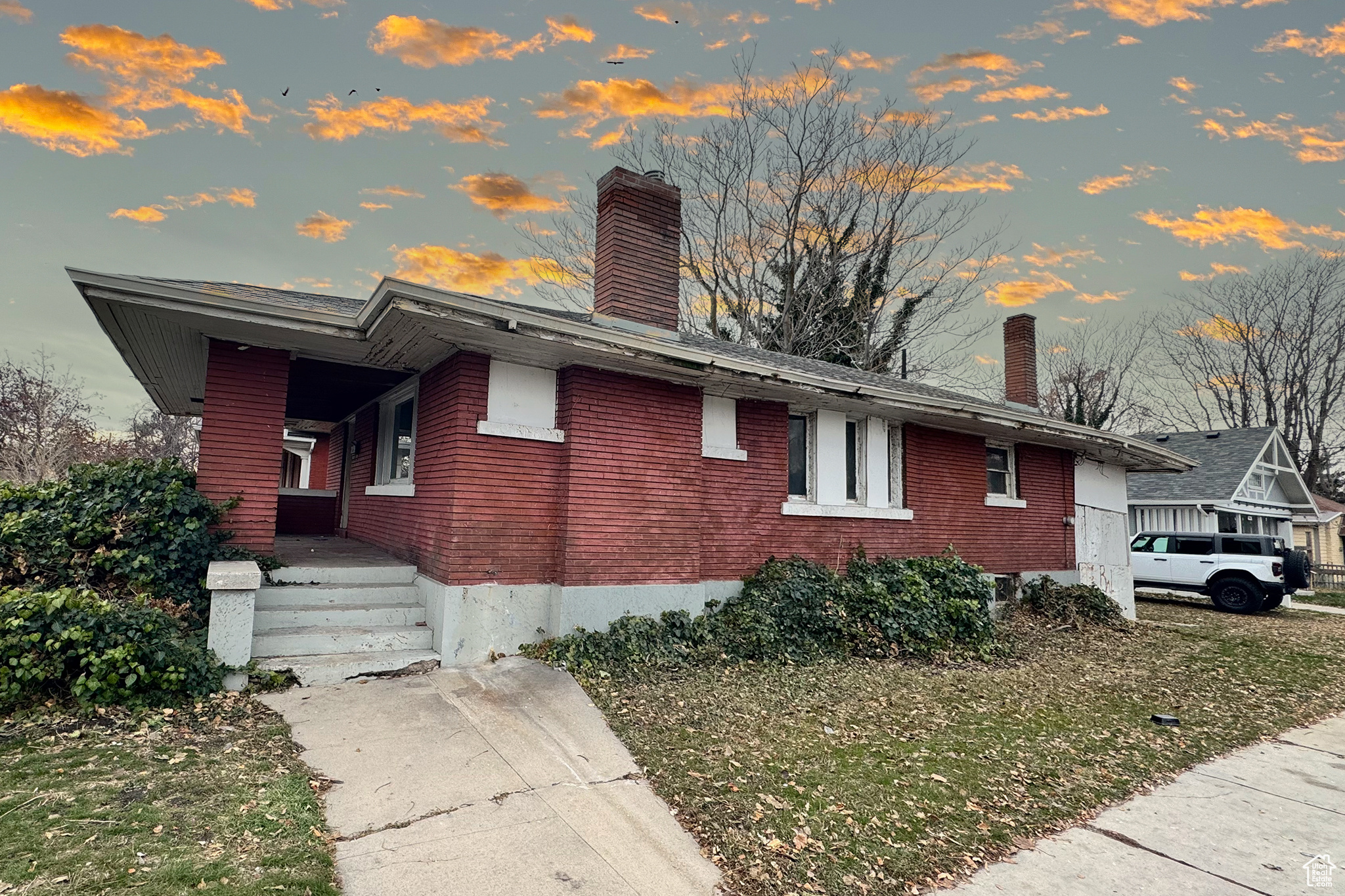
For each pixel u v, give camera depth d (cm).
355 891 320
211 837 350
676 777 472
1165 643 1123
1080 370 3966
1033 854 404
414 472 854
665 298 927
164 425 2803
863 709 657
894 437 1137
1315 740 663
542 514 762
